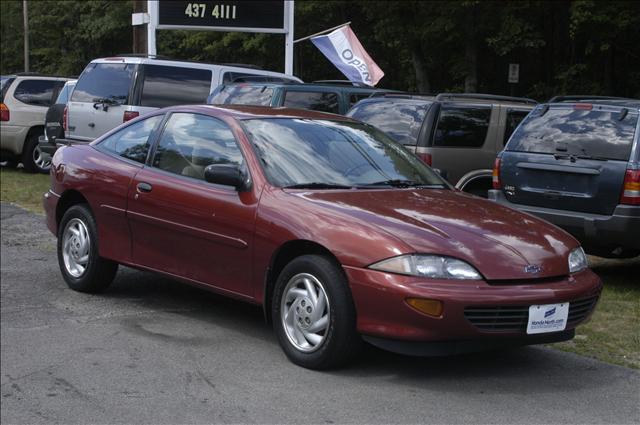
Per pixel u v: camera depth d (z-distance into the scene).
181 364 5.37
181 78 12.63
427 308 4.66
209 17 18.00
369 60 16.69
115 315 6.54
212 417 4.51
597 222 7.42
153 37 17.94
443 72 30.28
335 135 6.29
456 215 5.34
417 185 6.09
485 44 29.12
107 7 45.78
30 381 5.11
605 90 25.20
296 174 5.74
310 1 31.11
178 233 6.11
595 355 5.72
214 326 6.24
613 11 21.47
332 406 4.65
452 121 9.66
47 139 15.30
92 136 12.71
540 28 26.86
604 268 9.07
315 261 5.10
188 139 6.35
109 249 6.78
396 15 27.14
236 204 5.67
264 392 4.86
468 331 4.70
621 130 7.47
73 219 7.13
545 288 4.89
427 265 4.75
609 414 4.61
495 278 4.78
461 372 5.28
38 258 8.77
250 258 5.57
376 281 4.78
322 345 5.08
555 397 4.86
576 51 25.70
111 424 4.45
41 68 53.78
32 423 4.47
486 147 9.88
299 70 35.03
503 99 10.40
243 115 6.19
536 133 8.07
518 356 5.67
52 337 5.96
